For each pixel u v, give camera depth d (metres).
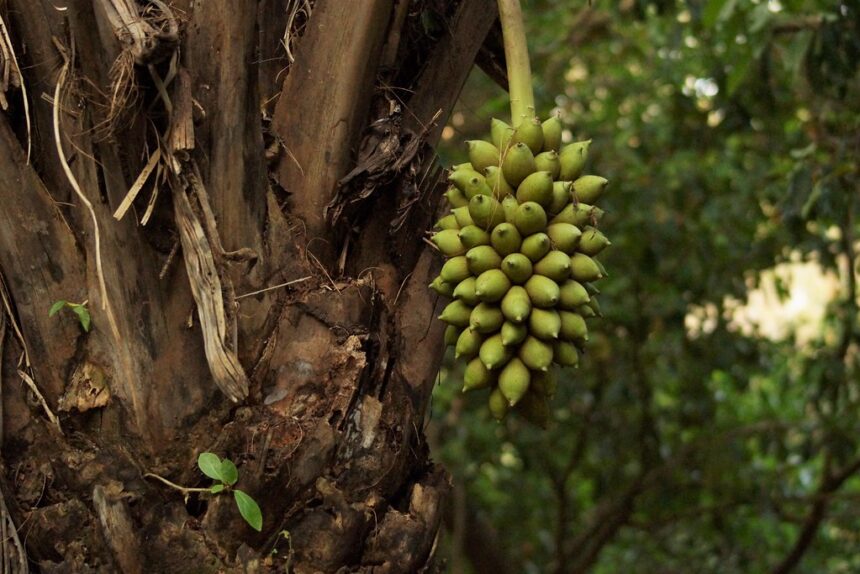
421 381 2.75
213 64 2.61
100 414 2.61
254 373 2.63
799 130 5.10
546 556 6.45
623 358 5.80
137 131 2.59
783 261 5.45
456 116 5.76
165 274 2.62
